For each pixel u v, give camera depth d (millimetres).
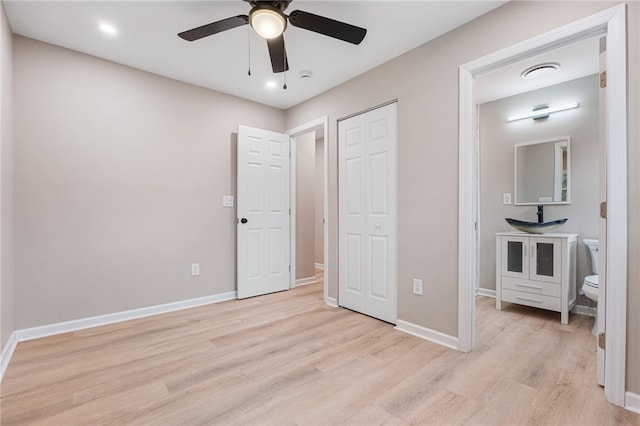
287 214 3959
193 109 3240
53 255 2471
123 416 1481
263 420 1453
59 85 2504
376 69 2842
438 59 2342
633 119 1513
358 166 3033
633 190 1513
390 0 1958
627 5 1528
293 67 2871
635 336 1509
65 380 1794
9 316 2150
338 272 3250
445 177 2291
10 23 2188
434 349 2201
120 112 2793
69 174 2543
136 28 2273
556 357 2072
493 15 2031
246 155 3553
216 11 2088
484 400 1600
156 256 2986
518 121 3438
